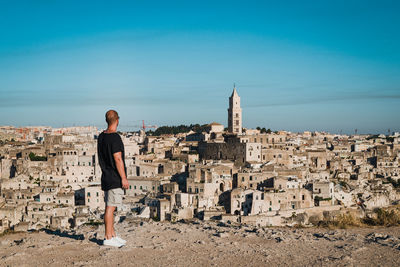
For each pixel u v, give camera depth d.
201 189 163.25
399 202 181.25
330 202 160.38
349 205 166.00
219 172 175.12
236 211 147.38
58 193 169.50
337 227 42.38
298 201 153.50
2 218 141.25
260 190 157.25
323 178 190.88
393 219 45.72
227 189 171.75
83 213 150.38
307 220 139.12
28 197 167.38
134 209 155.50
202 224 43.75
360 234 35.75
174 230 37.62
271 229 38.62
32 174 197.38
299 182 166.25
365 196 177.25
